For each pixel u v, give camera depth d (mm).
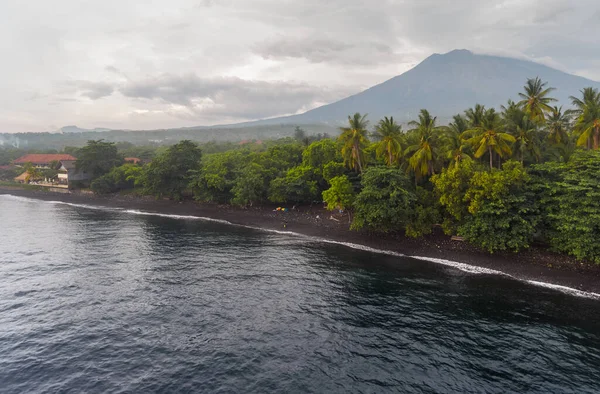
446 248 46625
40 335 25984
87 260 43656
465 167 43750
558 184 38844
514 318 29094
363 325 27859
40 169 130625
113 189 103438
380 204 48062
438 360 23281
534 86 55031
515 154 48188
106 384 20656
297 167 75875
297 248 50156
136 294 33344
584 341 25594
